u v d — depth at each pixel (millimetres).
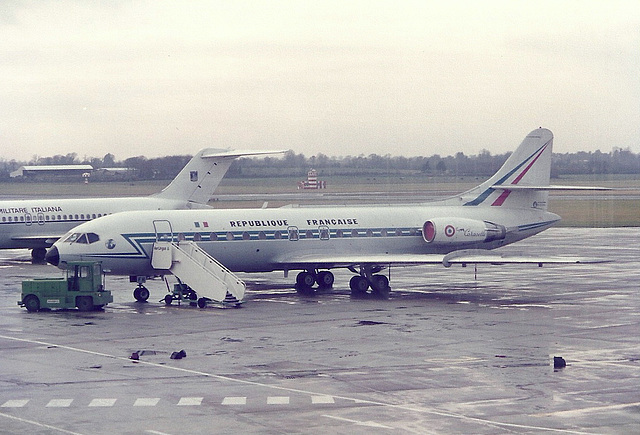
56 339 37625
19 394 27766
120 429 23875
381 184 153125
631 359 32906
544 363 32188
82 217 76500
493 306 47594
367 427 23922
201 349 35219
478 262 50750
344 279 62031
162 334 38844
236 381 29484
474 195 60469
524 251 82125
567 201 149875
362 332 39125
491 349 34969
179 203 80438
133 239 49969
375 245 56781
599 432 23438
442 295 52719
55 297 46094
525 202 61250
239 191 154125
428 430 23609
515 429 23703
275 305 48250
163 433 23500
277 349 35156
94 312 45812
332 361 32688
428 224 57438
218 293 47469
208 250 52094
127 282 60375
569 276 63938
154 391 28109
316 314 44781
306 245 54938
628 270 67750
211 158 81625
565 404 26297
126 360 33094
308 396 27375
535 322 41844
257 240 53438
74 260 49031
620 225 119750
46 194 137375
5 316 44312
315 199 133375
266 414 25312
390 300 50375
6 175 157750
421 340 37031
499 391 27906
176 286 49125
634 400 26781
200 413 25453
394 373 30594
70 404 26547
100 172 157125
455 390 28094
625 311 45469
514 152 60969
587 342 36469
